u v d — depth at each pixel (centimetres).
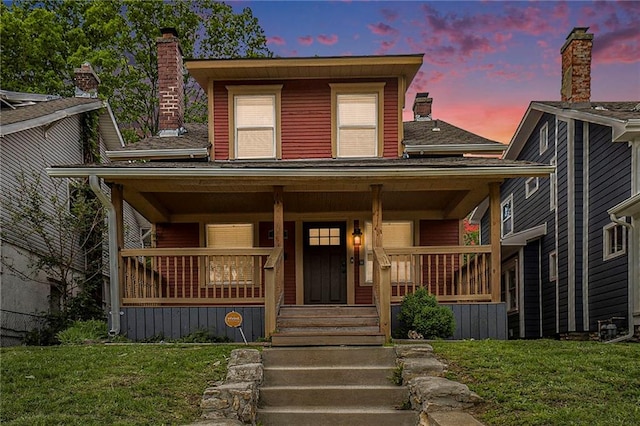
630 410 490
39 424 484
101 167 888
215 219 1224
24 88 2197
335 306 927
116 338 877
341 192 1030
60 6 2473
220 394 545
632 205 967
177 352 734
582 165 1281
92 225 1223
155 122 2572
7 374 627
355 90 1141
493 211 937
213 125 1148
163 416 524
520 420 482
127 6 2492
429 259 945
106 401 545
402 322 892
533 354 686
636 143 1051
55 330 1062
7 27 2125
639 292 1016
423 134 1217
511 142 1744
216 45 2698
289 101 1145
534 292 1505
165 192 1022
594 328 1207
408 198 1125
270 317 820
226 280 1211
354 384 657
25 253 1131
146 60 2530
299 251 1208
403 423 575
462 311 914
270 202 1123
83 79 1593
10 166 1112
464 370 632
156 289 1164
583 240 1265
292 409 603
